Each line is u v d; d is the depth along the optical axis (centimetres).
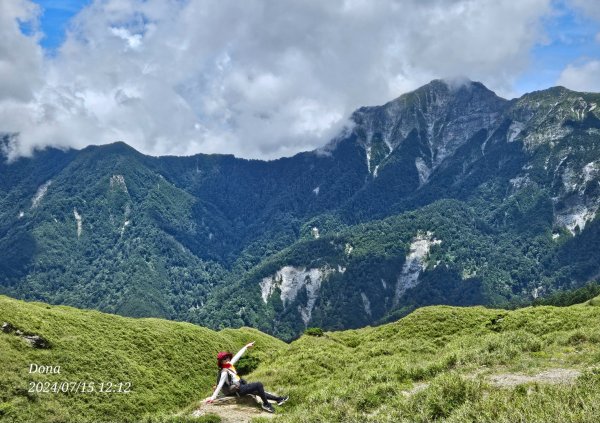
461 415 1471
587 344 2733
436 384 1792
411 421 1600
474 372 2303
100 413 4478
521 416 1323
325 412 1933
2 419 3794
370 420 1758
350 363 4294
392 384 2180
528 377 2036
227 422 1939
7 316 5150
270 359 5419
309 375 3872
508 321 5197
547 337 3231
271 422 1834
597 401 1323
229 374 1931
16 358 4588
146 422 2244
